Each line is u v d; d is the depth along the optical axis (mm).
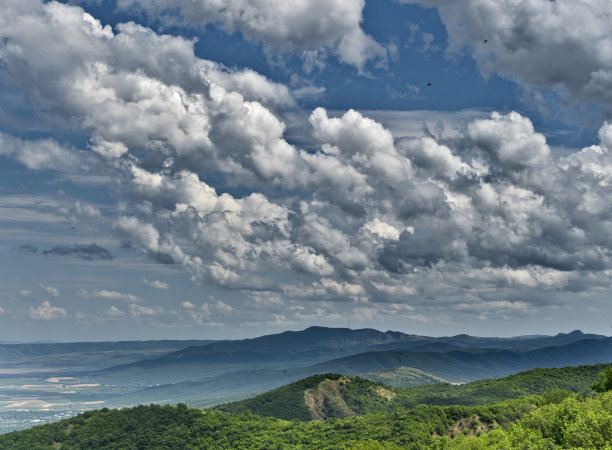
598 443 147875
